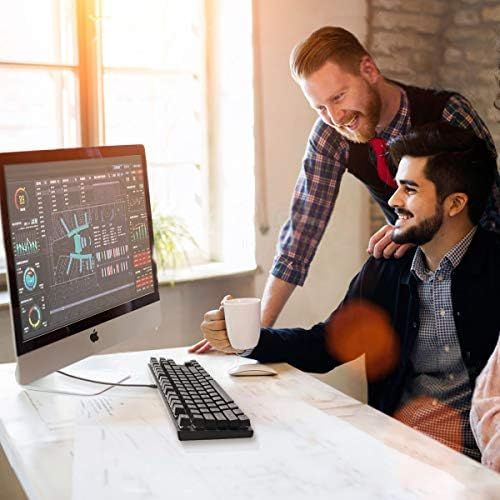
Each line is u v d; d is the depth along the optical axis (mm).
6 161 1482
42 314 1556
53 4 2643
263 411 1504
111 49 2791
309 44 2242
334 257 3055
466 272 1907
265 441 1327
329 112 2285
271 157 2865
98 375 1761
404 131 2324
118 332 1798
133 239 1866
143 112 2881
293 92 2889
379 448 1291
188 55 2943
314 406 1541
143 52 2855
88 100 2654
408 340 1979
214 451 1283
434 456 1270
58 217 1610
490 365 1426
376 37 2881
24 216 1519
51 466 1236
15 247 1491
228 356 1953
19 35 2600
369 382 2082
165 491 1124
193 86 2967
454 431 1925
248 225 2895
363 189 3072
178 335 2775
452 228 1917
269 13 2801
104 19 2754
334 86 2244
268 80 2826
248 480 1158
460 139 1916
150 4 2844
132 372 1788
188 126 2975
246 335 1771
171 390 1550
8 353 2455
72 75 2674
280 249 2578
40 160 1568
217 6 2920
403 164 1965
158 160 2930
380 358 2059
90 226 1709
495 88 2697
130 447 1311
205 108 2992
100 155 1755
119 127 2840
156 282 1964
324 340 1996
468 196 1910
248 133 2846
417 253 1970
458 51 2779
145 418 1465
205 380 1636
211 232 3041
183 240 2986
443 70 2814
